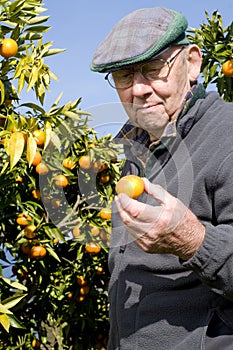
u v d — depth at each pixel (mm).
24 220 4543
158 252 1860
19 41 4035
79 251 4957
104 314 5945
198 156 2025
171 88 2123
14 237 5043
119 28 2240
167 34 2139
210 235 1838
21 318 5504
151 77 2137
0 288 4992
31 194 4746
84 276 5453
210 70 5348
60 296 5430
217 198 1959
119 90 2217
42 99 3988
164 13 2246
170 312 2061
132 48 2137
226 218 1935
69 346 5875
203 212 2000
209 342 1967
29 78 3842
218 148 2002
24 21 3902
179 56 2174
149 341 2098
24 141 3611
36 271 5145
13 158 3482
